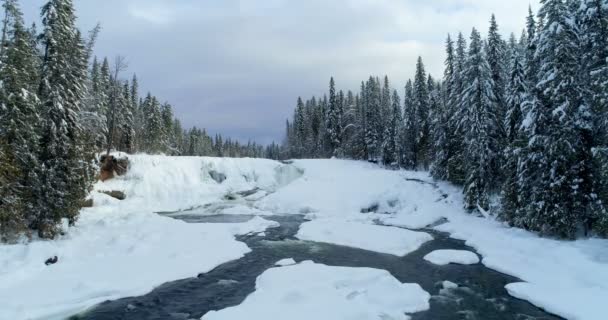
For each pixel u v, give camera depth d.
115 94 35.25
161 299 12.20
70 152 19.16
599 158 17.17
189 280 14.08
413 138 47.25
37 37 19.52
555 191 18.98
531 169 21.20
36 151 17.89
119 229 20.86
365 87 65.56
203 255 16.70
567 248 16.88
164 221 23.77
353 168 44.47
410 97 47.62
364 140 55.25
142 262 15.23
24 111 17.50
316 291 12.08
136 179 33.84
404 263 17.11
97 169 23.02
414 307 11.87
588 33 19.05
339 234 21.92
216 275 14.77
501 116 28.50
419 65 46.53
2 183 15.70
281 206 33.22
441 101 37.56
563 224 18.66
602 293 12.12
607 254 15.70
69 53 21.55
